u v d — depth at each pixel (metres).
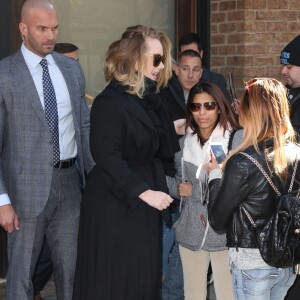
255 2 6.38
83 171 4.27
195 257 4.10
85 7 5.95
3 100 3.95
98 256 3.86
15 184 4.02
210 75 5.45
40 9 3.89
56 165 4.07
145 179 3.84
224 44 6.54
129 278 3.88
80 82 4.25
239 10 6.37
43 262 4.59
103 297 3.89
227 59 6.54
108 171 3.71
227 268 4.03
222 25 6.53
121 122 3.74
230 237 3.34
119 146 3.74
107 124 3.72
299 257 3.23
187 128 4.10
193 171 4.02
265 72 6.50
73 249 4.22
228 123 4.02
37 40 3.92
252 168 3.23
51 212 4.12
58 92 4.06
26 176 4.01
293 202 3.18
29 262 4.09
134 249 3.85
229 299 4.05
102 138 3.72
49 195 4.06
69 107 4.11
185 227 4.07
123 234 3.83
